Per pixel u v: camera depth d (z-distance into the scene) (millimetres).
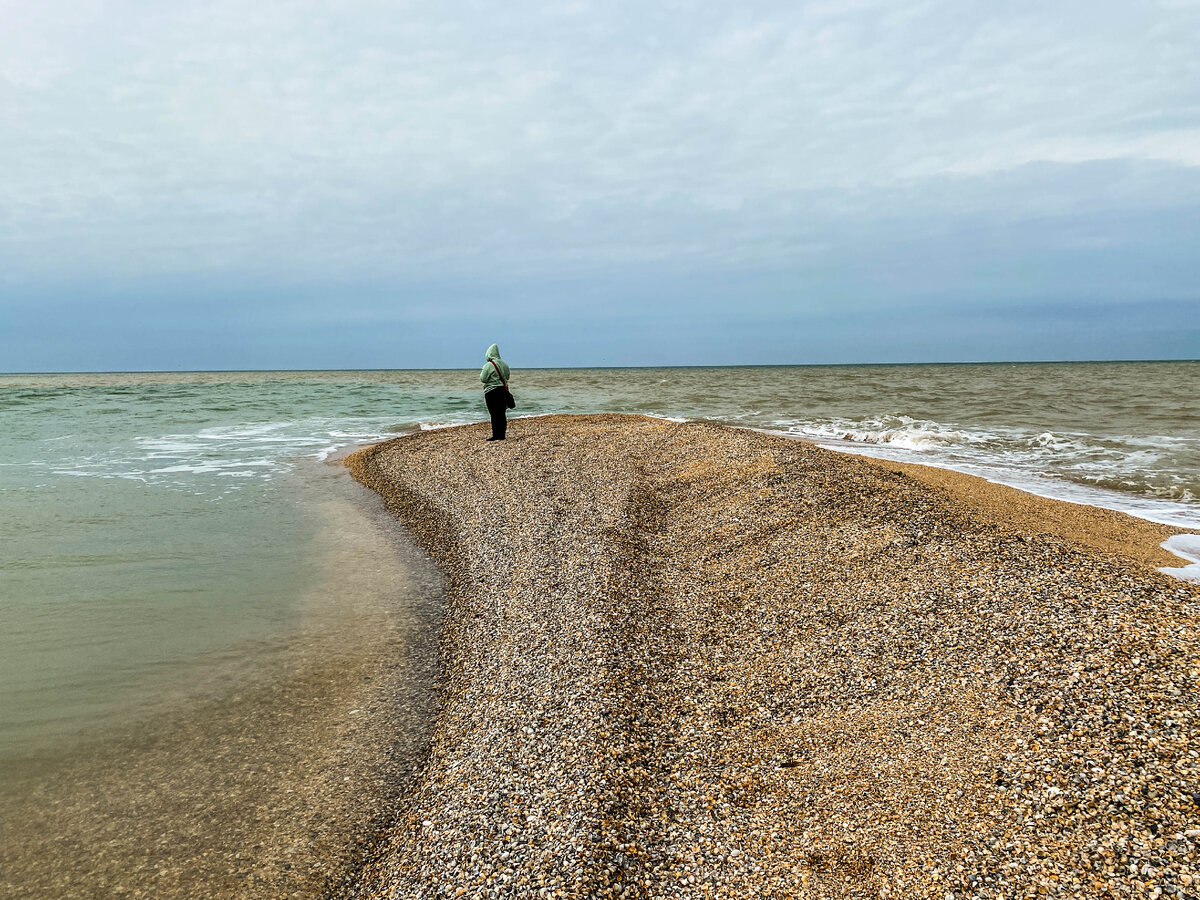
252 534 9805
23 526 10062
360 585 7664
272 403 35062
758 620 5832
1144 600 5066
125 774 4258
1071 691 4094
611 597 6465
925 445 17391
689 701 4738
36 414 28766
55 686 5309
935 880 2990
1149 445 17094
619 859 3271
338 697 5199
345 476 14383
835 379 63188
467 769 4145
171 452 17672
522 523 9414
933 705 4293
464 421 24984
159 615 6730
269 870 3490
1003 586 5602
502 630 6125
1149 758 3438
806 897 3010
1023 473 13484
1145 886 2770
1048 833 3131
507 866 3287
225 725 4801
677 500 9805
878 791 3625
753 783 3826
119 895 3320
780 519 8070
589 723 4414
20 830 3766
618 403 32562
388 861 3492
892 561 6488
